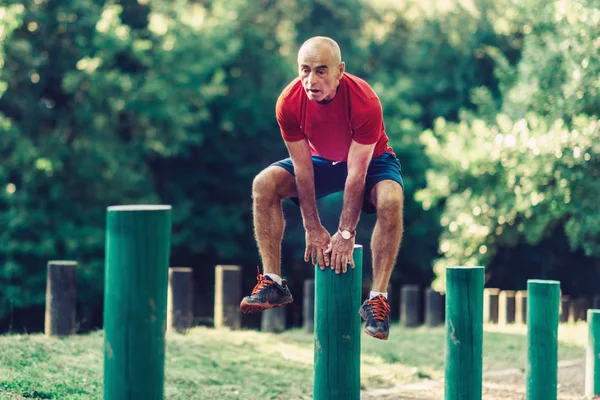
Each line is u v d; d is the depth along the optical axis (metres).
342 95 5.43
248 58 29.67
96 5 24.30
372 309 5.60
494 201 21.59
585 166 19.84
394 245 5.67
